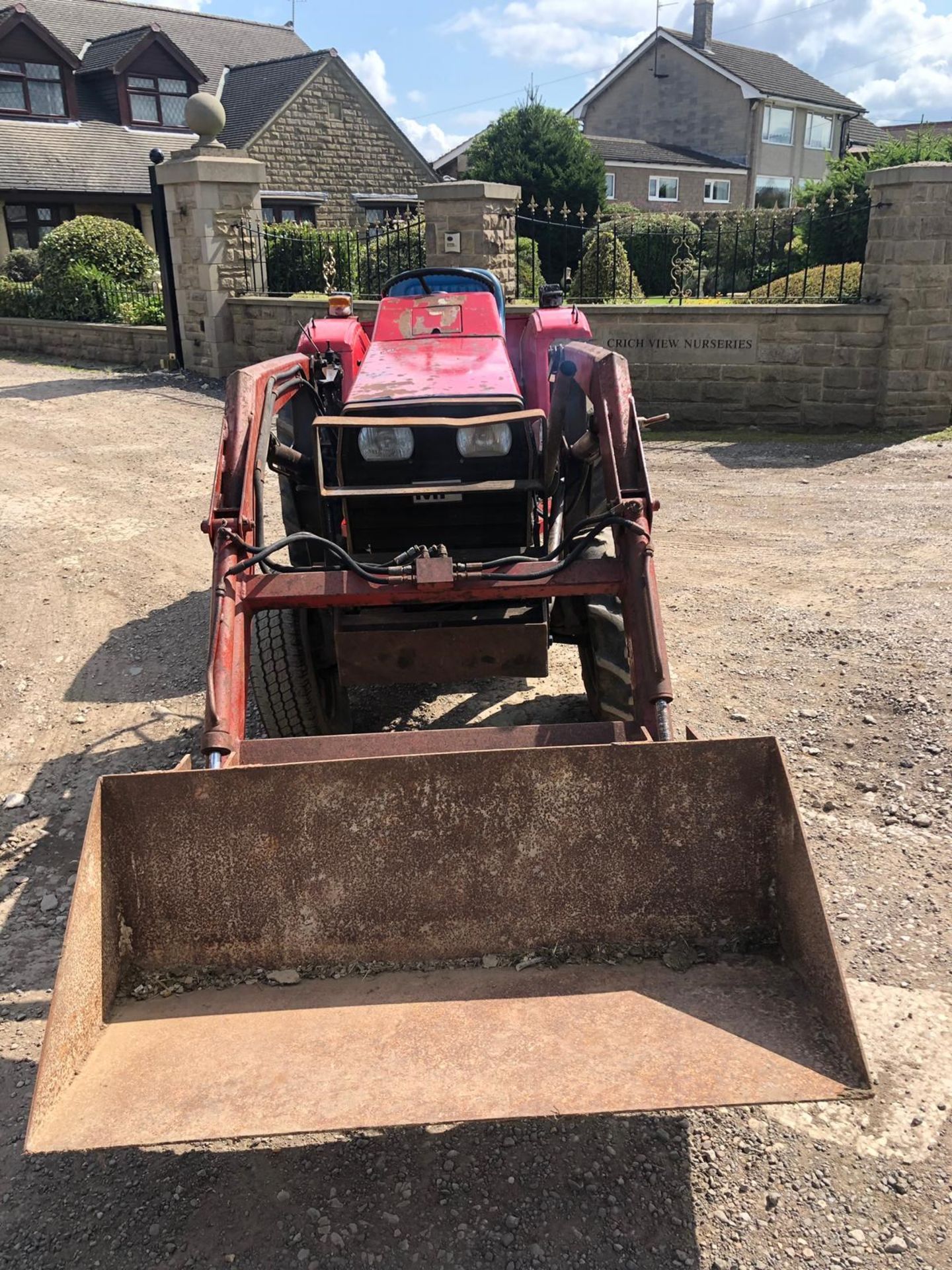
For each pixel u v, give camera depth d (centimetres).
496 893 261
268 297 1367
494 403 367
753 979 244
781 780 252
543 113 2420
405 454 372
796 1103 201
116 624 600
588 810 258
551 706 475
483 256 1159
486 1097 201
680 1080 204
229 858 255
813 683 478
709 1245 226
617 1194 238
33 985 312
